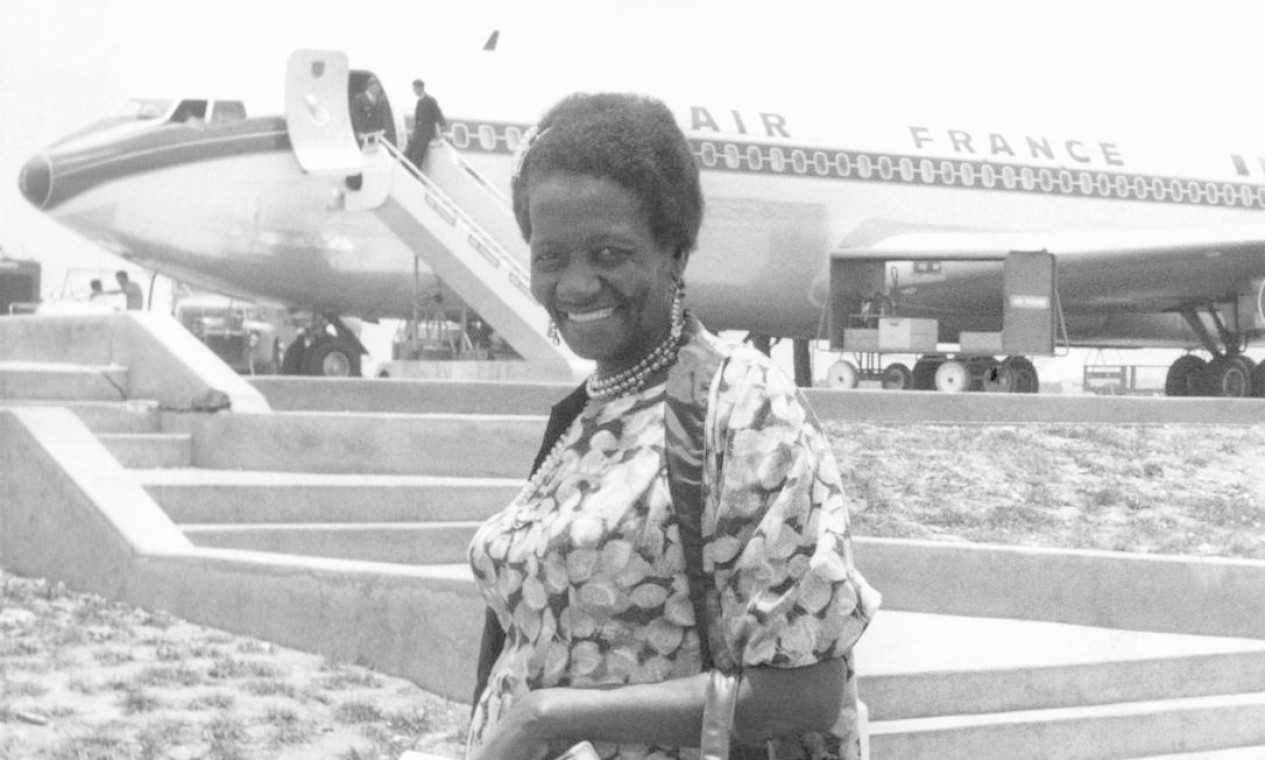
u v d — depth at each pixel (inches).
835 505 81.0
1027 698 289.6
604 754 82.5
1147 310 1129.4
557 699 80.8
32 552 407.8
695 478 82.3
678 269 89.2
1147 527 484.1
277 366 1190.3
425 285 835.4
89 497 388.8
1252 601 347.3
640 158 85.1
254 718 274.5
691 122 908.6
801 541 79.7
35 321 592.7
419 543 445.1
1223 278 1029.2
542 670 84.7
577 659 83.7
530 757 81.1
